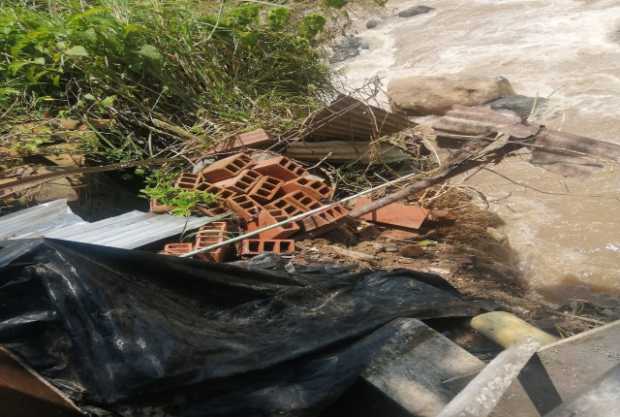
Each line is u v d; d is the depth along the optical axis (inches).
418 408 96.4
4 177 173.9
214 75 209.9
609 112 245.6
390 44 341.7
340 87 271.9
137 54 201.8
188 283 110.5
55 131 188.2
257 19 227.3
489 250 167.0
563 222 180.9
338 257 152.8
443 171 161.8
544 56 300.0
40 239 104.9
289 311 113.1
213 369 99.5
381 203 162.4
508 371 83.0
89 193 176.1
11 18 206.1
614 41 305.6
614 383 74.8
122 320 101.3
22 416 92.3
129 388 97.7
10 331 101.4
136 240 147.1
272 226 146.6
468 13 366.9
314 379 100.1
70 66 199.6
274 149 186.1
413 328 105.6
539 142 157.8
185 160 185.2
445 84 266.5
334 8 296.8
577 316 137.4
